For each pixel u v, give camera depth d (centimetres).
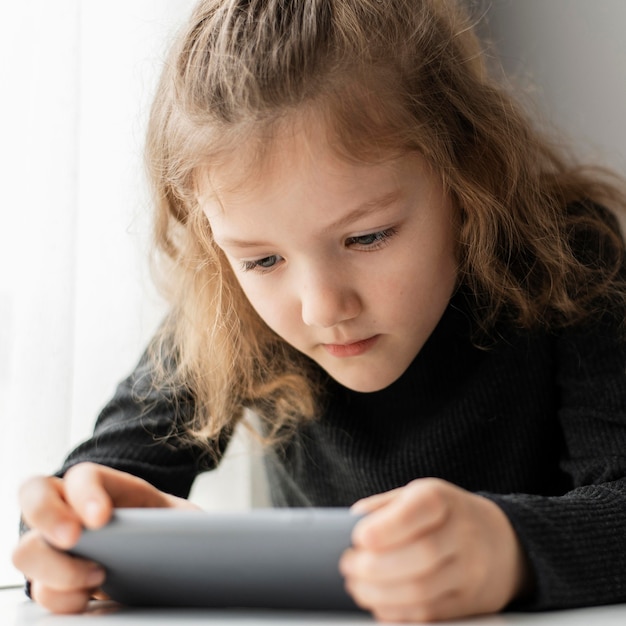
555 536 70
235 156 84
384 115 88
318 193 83
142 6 127
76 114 119
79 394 126
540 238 104
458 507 62
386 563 58
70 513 67
